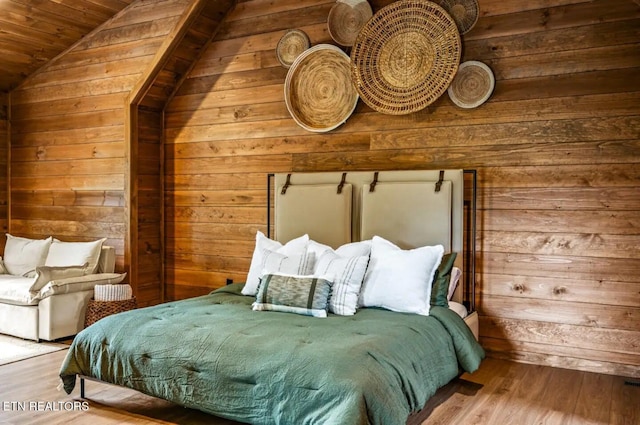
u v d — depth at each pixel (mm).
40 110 6016
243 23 5160
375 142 4551
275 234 4781
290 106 4852
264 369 2650
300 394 2525
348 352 2619
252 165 5141
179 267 5543
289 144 4945
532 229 3977
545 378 3641
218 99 5301
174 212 5566
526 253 3998
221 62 5277
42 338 4512
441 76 4227
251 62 5125
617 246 3715
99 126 5566
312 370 2543
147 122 5465
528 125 3986
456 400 3229
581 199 3822
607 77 3744
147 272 5488
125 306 4703
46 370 3785
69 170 5809
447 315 3471
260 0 5066
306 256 3920
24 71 5965
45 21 5230
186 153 5488
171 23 5086
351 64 4543
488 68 4094
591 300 3793
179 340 2969
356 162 4637
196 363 2836
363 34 4508
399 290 3500
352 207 4465
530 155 3979
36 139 6062
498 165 4086
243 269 5188
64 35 5516
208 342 2896
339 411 2391
